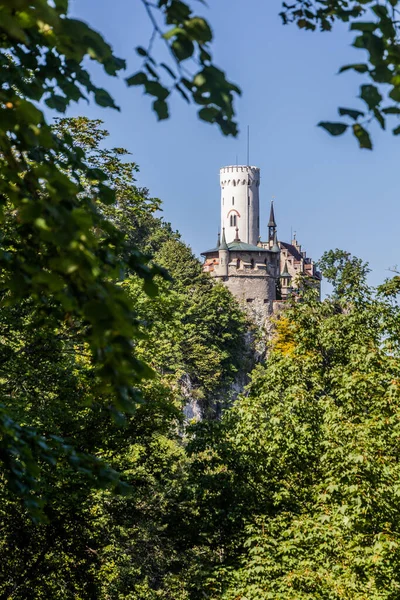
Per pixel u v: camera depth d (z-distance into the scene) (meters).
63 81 10.02
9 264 9.00
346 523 32.72
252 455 41.31
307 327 48.09
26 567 30.30
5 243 11.05
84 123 41.44
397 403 37.69
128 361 7.71
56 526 30.36
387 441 35.72
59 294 7.52
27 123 7.71
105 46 7.53
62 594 31.22
